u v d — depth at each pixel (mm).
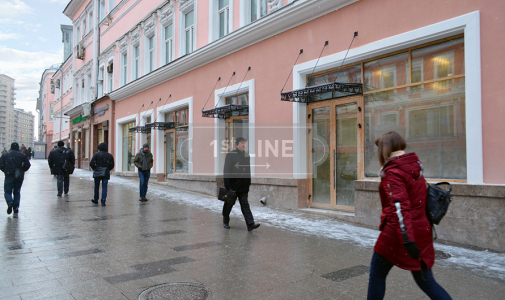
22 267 4445
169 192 12789
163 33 16297
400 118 6957
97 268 4441
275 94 9492
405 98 6875
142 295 3588
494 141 5441
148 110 16812
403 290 3779
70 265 4543
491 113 5484
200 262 4730
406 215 2639
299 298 3570
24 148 28984
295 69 8891
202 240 5934
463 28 5840
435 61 6445
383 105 7258
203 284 3926
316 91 7789
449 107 6223
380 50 7066
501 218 5145
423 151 6570
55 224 7109
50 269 4379
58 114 40281
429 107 6500
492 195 5215
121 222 7430
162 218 7926
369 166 7484
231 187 6680
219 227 6988
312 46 8531
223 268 4488
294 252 5223
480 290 3781
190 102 13430
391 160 2859
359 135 7664
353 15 7633
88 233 6379
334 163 8211
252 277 4168
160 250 5312
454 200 5668
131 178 18359
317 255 5062
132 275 4191
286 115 9109
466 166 5926
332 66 8172
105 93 22234
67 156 11469
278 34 9477
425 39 6375
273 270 4422
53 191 12719
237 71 11000
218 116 11664
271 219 7738
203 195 12000
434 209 2779
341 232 6453
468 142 5715
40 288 3750
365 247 5480
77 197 11227
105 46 22688
